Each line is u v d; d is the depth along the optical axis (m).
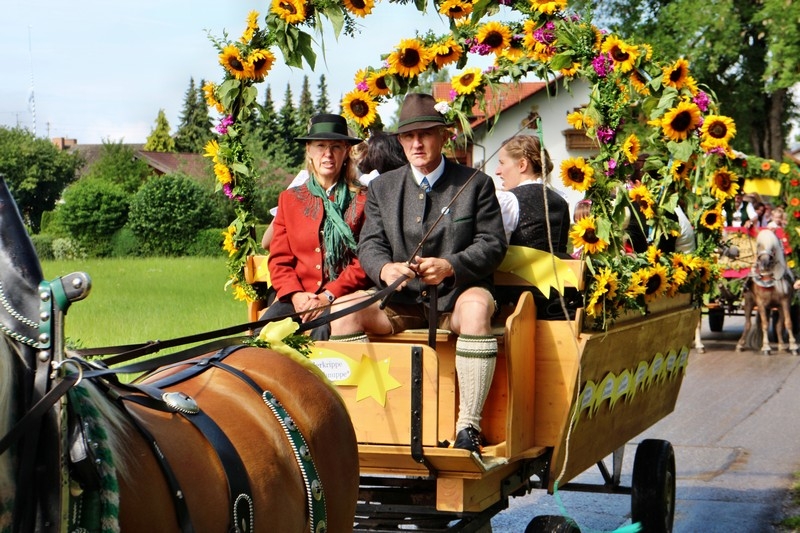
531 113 4.78
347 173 5.57
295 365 3.82
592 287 5.06
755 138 30.06
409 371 4.47
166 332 12.45
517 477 4.97
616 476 6.37
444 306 4.88
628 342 5.65
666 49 25.25
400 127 5.03
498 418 4.92
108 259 34.97
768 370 13.95
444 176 5.10
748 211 17.16
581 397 5.02
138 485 2.58
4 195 2.51
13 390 2.38
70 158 37.41
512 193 5.53
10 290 2.43
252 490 3.06
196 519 2.78
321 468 3.59
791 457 8.88
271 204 37.41
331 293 5.20
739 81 27.23
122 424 2.65
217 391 3.36
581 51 5.39
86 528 2.38
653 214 6.04
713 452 9.10
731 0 24.25
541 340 5.03
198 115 88.06
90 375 2.56
